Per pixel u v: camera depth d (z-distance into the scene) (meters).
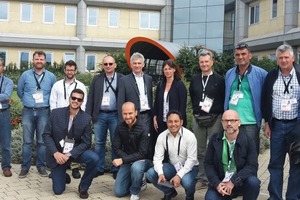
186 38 29.52
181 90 5.47
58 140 5.31
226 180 4.36
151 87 5.94
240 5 26.72
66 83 6.15
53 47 30.38
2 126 6.12
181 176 4.85
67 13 30.67
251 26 26.27
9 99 6.15
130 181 5.29
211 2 28.86
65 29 30.64
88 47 30.48
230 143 4.47
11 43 29.52
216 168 4.55
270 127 4.77
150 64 21.64
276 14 23.50
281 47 4.54
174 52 18.59
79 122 5.27
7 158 6.21
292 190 4.56
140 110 5.77
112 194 5.41
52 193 5.39
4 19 29.78
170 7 31.22
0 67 6.00
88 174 5.17
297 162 4.40
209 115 5.40
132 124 5.18
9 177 6.16
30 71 6.16
